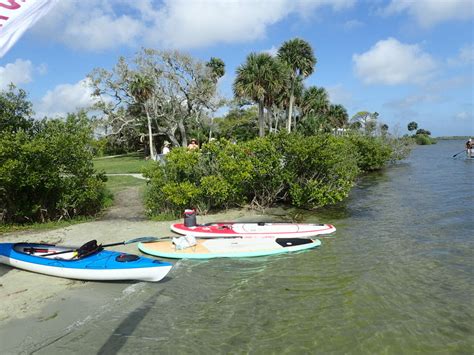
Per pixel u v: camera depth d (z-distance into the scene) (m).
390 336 6.10
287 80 35.97
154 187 14.70
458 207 16.00
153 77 43.69
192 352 5.70
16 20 4.04
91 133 14.70
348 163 17.83
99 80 45.50
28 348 5.73
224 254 9.94
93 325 6.41
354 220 14.11
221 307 7.12
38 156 12.44
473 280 8.23
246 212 15.62
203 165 15.12
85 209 14.89
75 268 8.15
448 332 6.21
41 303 7.19
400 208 16.25
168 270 8.02
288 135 16.08
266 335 6.16
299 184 16.36
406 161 45.59
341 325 6.44
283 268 9.13
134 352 5.68
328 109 50.50
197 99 45.31
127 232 12.20
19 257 8.79
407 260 9.52
